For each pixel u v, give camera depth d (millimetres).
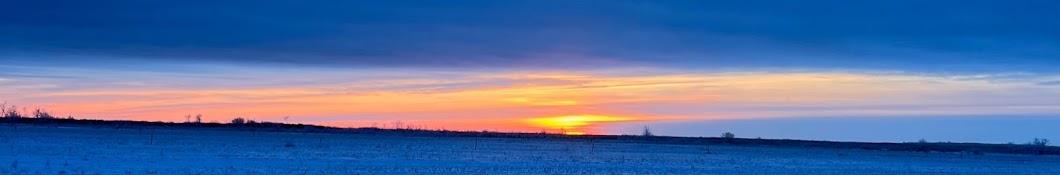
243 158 50562
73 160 43625
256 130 117562
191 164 44469
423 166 49312
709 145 114938
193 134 90500
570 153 72625
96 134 79625
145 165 42719
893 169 64750
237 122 129875
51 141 62281
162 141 69812
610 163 58875
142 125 115000
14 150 49469
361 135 110188
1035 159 91938
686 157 72688
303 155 56406
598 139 124875
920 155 95500
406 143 85812
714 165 61719
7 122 103688
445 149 73438
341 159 53094
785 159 75750
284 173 41625
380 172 44094
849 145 124688
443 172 45469
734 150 96438
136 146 59594
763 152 92688
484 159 58531
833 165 67938
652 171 52750
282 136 94875
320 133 116625
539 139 119500
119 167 41031
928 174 60281
